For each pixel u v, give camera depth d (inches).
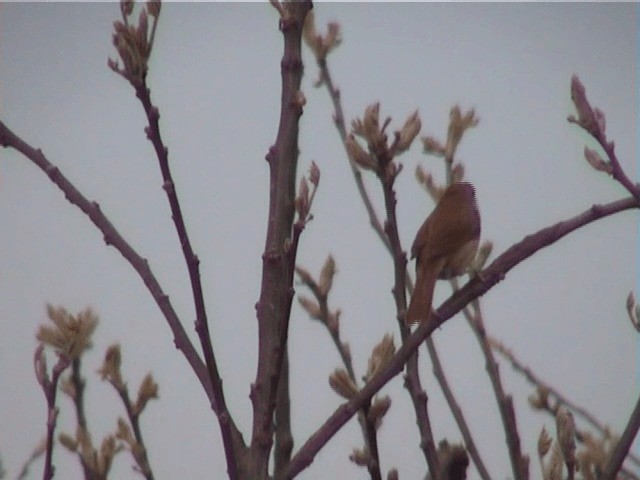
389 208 181.0
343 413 157.2
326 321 200.1
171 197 155.5
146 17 155.6
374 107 178.9
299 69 179.5
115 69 155.2
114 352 185.9
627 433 169.5
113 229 178.1
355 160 179.0
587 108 173.2
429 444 173.2
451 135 222.4
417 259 210.8
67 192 178.2
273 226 172.6
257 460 156.3
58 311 174.6
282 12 180.2
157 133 154.8
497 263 163.3
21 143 180.1
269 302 167.3
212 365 156.2
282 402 178.1
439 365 208.5
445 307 160.6
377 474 164.4
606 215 165.2
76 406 180.5
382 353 177.9
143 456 180.7
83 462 177.9
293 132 178.1
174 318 171.0
